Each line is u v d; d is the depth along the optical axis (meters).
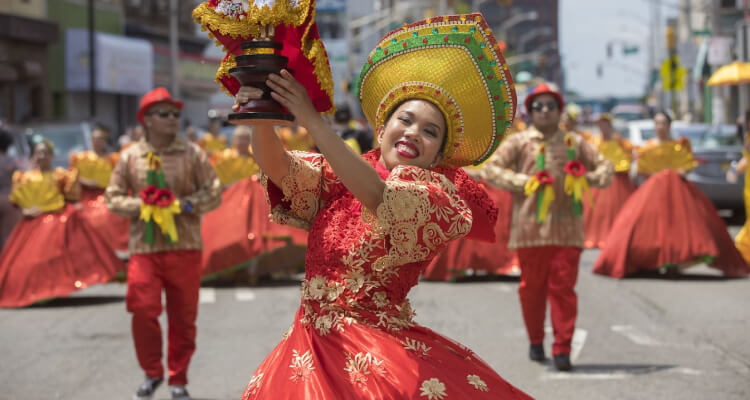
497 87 3.35
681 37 68.94
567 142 7.89
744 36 23.23
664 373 7.25
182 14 58.56
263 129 3.29
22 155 19.80
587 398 6.57
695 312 9.73
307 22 3.12
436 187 3.17
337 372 3.18
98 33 43.56
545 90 7.89
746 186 12.45
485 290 11.50
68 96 43.25
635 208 12.28
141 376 7.55
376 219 3.19
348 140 12.02
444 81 3.32
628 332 8.82
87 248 11.45
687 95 55.66
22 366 7.94
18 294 11.08
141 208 6.82
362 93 3.51
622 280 12.06
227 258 12.14
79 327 9.74
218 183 7.14
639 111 75.31
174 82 42.44
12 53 38.56
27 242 11.30
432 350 3.22
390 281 3.26
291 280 12.91
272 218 3.47
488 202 3.58
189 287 6.90
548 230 7.56
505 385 3.25
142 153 7.10
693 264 11.99
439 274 12.24
